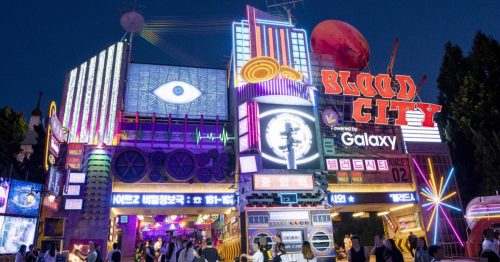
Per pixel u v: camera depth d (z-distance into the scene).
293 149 32.94
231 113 35.94
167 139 33.06
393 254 11.95
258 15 38.81
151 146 32.44
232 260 33.81
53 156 27.92
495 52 42.00
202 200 31.28
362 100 37.22
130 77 36.00
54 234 28.23
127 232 42.50
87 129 32.84
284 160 32.50
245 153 32.03
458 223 34.81
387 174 35.44
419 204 34.81
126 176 30.30
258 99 33.62
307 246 11.59
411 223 35.72
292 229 30.12
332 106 38.34
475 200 30.48
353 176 34.62
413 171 35.81
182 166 31.27
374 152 36.09
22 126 44.47
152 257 21.72
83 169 30.70
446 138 42.88
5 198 25.31
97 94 34.44
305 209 31.00
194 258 17.25
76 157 30.83
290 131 33.31
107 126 32.97
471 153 41.00
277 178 31.41
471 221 30.30
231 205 31.66
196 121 35.25
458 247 33.34
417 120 38.31
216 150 32.59
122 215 35.16
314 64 40.12
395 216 38.06
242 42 36.97
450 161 37.09
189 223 52.19
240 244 30.34
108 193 30.17
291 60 37.72
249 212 29.84
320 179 32.72
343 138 35.94
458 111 42.56
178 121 34.91
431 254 9.91
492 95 40.16
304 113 34.69
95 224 29.11
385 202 34.34
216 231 44.84
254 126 32.00
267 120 33.50
